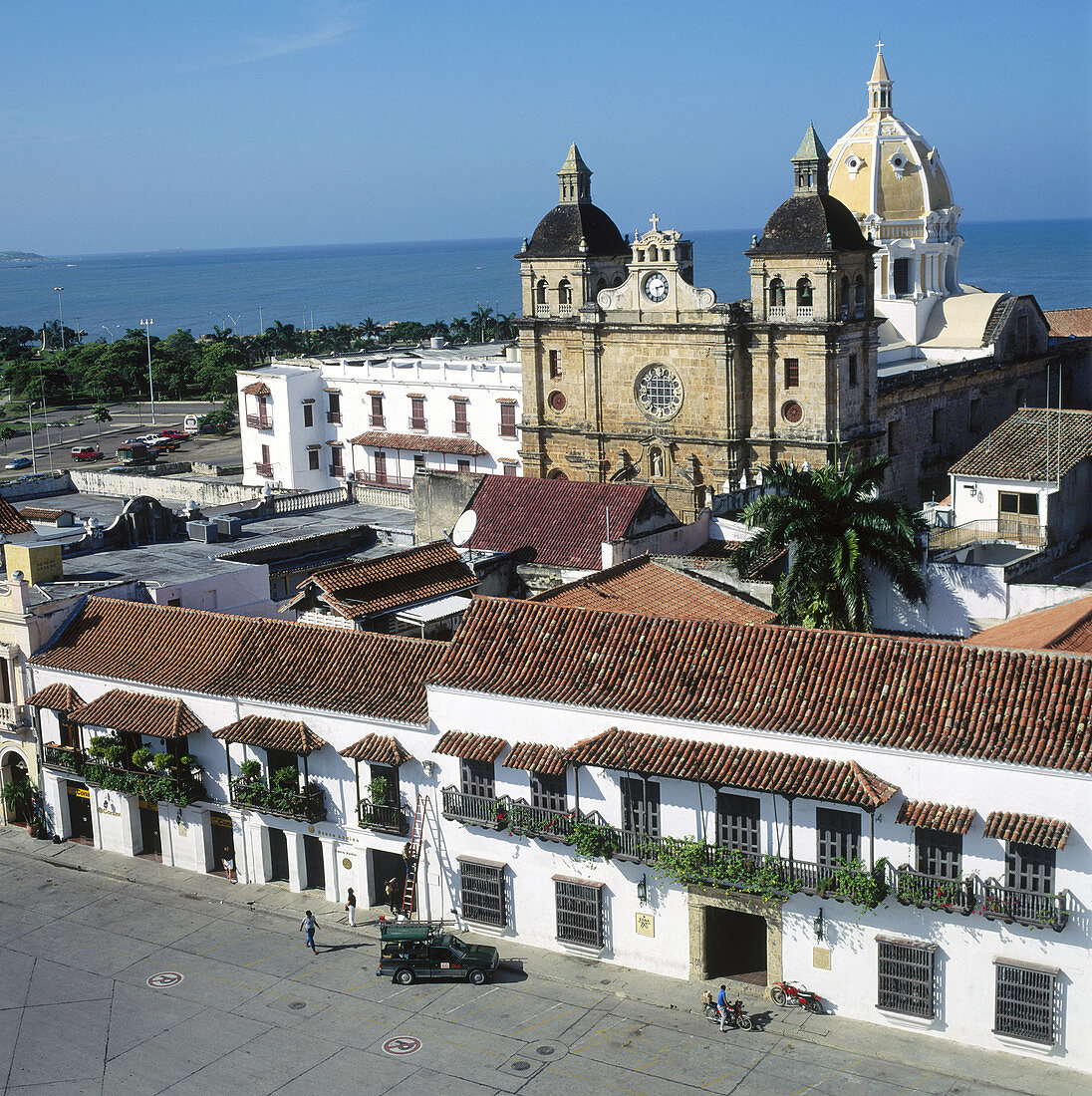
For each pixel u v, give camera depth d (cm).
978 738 3738
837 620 5491
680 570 5862
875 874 3838
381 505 8344
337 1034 4059
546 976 4334
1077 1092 3584
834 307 8325
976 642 4872
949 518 6831
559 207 9606
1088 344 11106
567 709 4281
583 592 5244
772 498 5538
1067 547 6469
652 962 4316
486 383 11050
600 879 4350
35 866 5347
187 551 6900
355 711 4684
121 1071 3903
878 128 10456
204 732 5072
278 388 12025
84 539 6894
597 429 9331
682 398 8856
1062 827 3591
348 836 4828
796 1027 3966
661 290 8825
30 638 5453
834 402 8419
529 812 4359
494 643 4575
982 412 10125
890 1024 3944
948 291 10825
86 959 4575
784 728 3956
